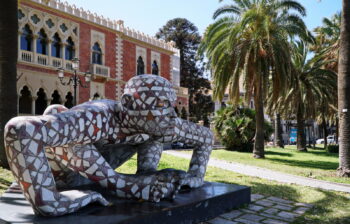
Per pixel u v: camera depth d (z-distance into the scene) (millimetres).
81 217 3055
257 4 15406
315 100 23953
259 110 16562
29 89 19062
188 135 4375
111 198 3736
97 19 23469
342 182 9156
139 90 3473
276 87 15727
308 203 5676
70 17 21656
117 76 24906
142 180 3623
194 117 41406
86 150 3330
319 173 11109
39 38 20141
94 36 23297
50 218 2971
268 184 7898
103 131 3385
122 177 3527
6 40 8320
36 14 19672
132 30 26641
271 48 14305
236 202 4891
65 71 20891
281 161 15469
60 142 2984
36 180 2812
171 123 3545
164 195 3592
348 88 10430
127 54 26062
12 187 4094
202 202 4094
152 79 3521
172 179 3797
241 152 20734
